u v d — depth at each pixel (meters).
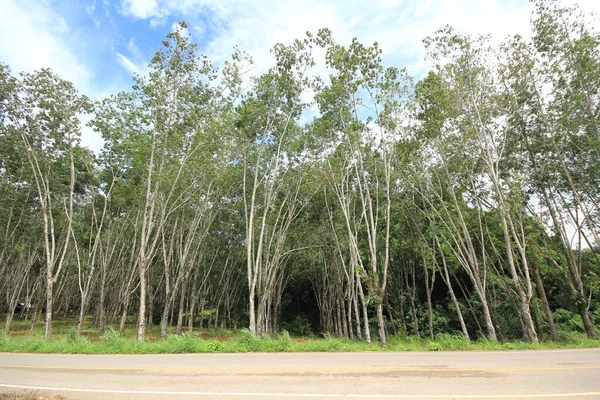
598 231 26.16
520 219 23.81
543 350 16.94
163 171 25.20
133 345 17.05
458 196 26.56
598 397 6.74
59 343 18.16
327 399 6.70
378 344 21.81
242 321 51.03
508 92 24.61
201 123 23.97
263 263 32.78
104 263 32.56
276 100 26.28
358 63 23.42
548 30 23.14
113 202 33.66
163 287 45.91
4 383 9.04
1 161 27.83
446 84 23.39
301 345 17.31
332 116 24.89
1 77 22.86
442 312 36.00
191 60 23.36
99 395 7.50
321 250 34.12
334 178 26.41
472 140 24.22
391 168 26.20
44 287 42.72
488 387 7.62
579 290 26.08
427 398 6.68
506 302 30.75
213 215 33.50
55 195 30.77
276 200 30.94
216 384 8.27
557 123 24.58
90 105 25.53
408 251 32.44
